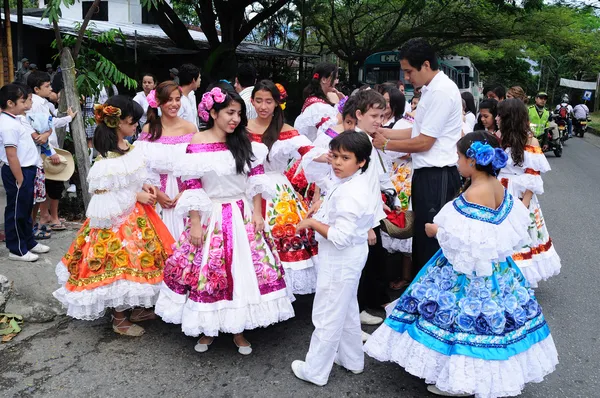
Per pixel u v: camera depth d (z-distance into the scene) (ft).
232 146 11.18
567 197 29.35
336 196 10.00
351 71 76.43
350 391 10.55
